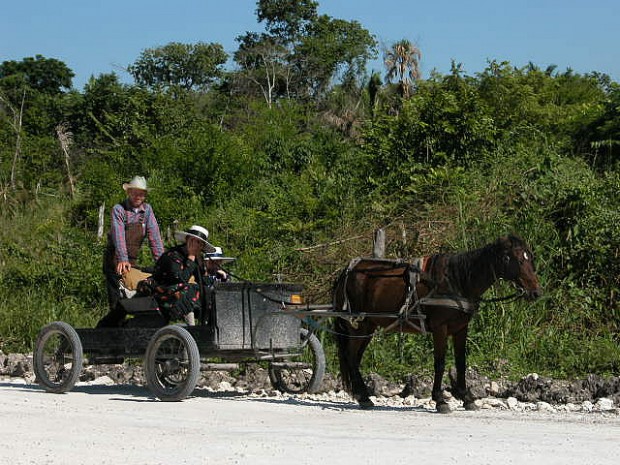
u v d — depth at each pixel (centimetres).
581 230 1438
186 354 1054
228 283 1052
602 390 1092
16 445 737
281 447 726
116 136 2944
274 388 1189
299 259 1636
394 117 1902
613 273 1400
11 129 3372
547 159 1588
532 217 1459
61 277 1781
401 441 760
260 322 1074
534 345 1290
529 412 997
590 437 794
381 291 1045
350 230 1644
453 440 768
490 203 1542
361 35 6594
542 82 2888
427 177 1692
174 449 718
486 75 2248
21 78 5078
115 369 1366
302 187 1934
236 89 6219
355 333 1069
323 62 6294
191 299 1076
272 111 3866
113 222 1141
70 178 2678
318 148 2514
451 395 1123
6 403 1025
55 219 2252
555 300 1366
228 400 1080
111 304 1152
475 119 1794
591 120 1986
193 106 3142
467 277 998
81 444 743
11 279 1816
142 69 7019
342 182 1822
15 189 2625
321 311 1058
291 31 6825
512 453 704
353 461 664
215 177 2150
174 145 2298
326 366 1315
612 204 1525
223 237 1811
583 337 1310
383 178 1767
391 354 1322
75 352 1128
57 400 1059
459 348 1036
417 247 1507
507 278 983
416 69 3869
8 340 1642
